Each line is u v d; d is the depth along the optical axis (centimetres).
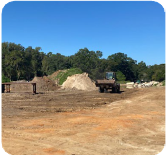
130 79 11444
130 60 11831
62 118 1120
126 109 1448
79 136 798
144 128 947
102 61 10531
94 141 743
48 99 2017
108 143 726
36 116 1176
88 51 11381
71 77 4144
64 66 9700
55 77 5506
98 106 1598
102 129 906
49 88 3619
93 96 2367
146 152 642
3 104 1628
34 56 8819
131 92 3025
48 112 1314
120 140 766
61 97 2236
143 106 1584
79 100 1962
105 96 2372
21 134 812
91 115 1216
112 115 1221
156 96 2333
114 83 2795
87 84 3866
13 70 6531
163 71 8675
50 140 743
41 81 3769
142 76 11019
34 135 802
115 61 10806
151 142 749
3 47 7162
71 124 984
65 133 834
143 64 12756
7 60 6456
